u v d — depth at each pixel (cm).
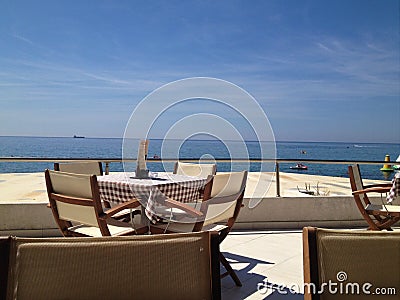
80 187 215
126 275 86
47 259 84
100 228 211
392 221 311
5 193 712
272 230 384
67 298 84
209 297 89
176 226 237
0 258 82
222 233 245
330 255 94
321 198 400
